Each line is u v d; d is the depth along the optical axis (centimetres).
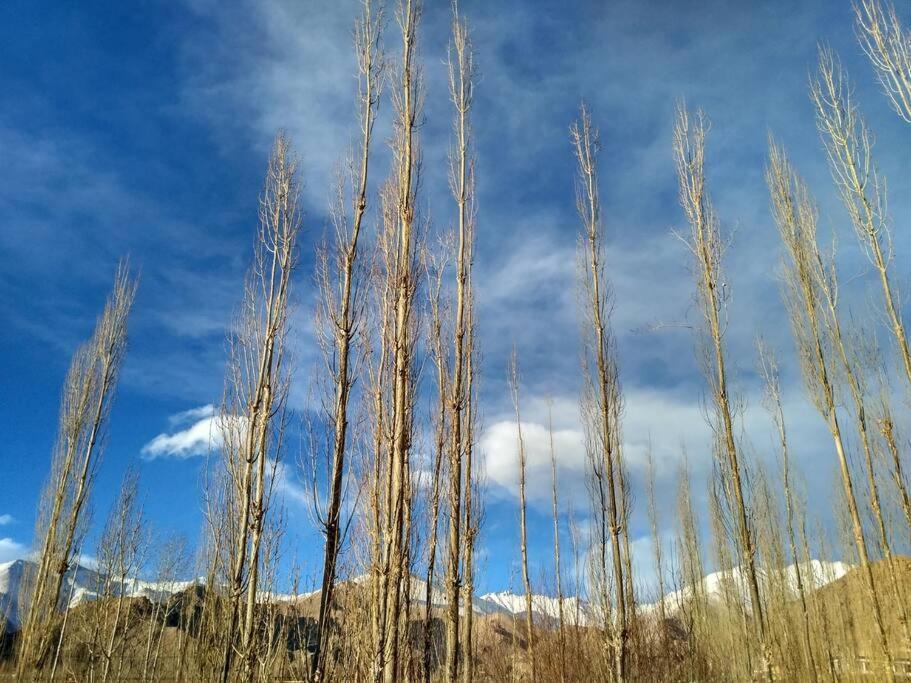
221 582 1712
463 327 1677
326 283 1210
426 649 1603
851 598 2220
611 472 1544
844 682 2044
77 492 2547
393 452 1136
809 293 1606
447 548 1708
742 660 2331
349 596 1568
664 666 2298
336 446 1112
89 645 2647
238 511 1405
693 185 1552
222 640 1598
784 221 1669
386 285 1388
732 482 1430
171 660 2933
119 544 2908
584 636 2291
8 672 2425
